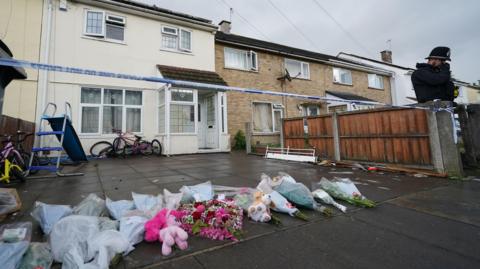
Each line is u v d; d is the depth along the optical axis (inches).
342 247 69.6
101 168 220.2
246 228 82.6
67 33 314.7
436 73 173.3
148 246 70.0
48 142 285.1
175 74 346.9
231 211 85.4
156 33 377.7
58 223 65.8
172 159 292.4
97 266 54.8
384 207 104.7
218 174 184.9
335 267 59.5
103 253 57.6
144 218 79.0
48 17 303.4
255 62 490.6
